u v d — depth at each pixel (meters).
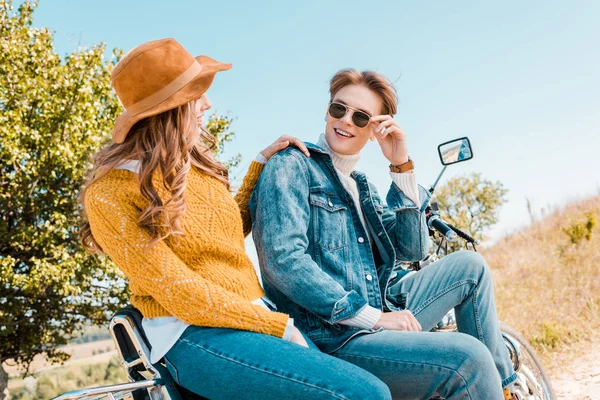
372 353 1.69
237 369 1.43
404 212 2.20
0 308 11.69
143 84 1.54
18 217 12.12
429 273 2.21
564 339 5.80
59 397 1.23
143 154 1.53
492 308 2.15
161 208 1.46
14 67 11.63
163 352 1.50
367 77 2.11
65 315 13.12
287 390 1.40
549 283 8.98
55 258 11.41
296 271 1.71
